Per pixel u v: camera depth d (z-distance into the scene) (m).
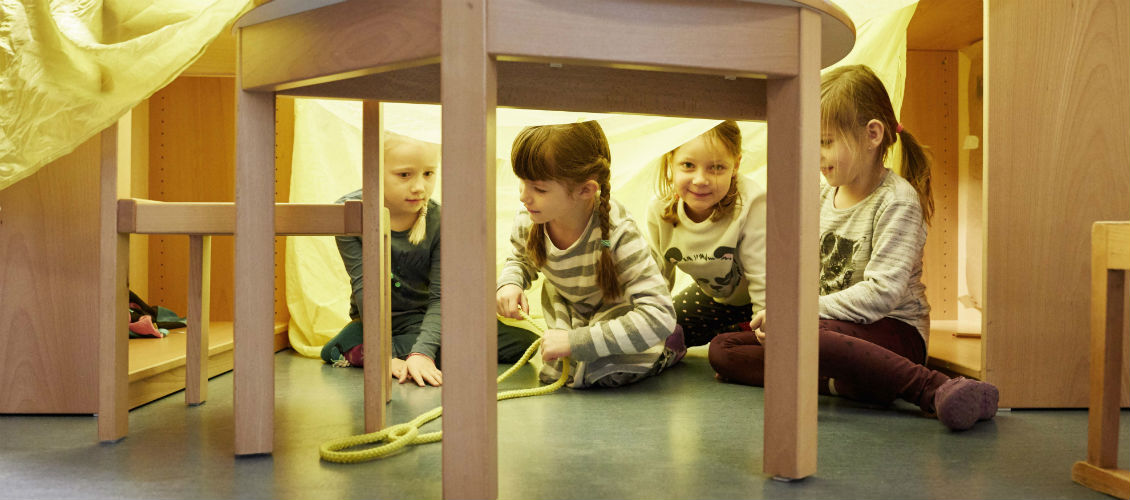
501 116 1.47
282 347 2.11
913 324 1.50
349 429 1.16
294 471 0.92
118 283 1.08
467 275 0.72
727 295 1.89
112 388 1.07
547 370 1.60
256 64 0.92
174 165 2.14
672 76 1.05
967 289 2.21
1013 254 1.34
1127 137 1.34
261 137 0.97
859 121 1.53
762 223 1.72
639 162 1.82
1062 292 1.35
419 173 1.79
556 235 1.57
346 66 0.81
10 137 1.04
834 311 1.45
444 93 0.71
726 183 1.70
